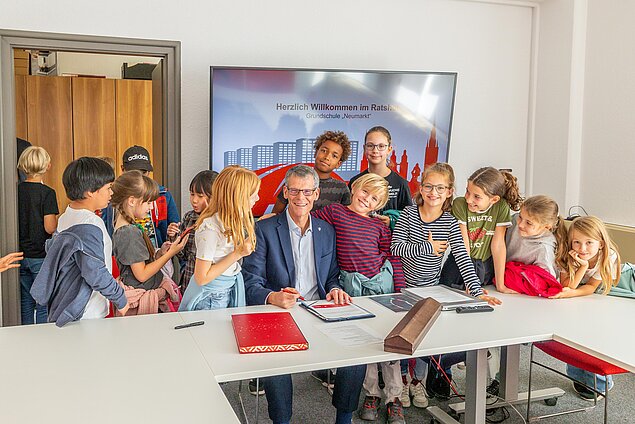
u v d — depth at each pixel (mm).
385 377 3400
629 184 4828
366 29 4988
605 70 5023
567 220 5012
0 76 4137
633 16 4762
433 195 3299
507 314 2936
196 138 4625
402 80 4789
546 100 5469
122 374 2119
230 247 2889
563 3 5262
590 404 3764
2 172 4180
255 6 4672
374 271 3334
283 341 2389
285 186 3207
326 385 4031
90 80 6363
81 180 2773
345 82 4656
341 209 3395
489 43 5406
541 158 5539
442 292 3268
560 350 3211
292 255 3217
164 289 3516
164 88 4566
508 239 3551
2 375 2102
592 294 3373
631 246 4590
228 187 2795
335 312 2881
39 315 4527
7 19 4145
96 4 4301
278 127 4570
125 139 6500
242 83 4445
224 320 2764
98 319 2771
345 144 4723
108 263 2857
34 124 6270
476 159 5469
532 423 3494
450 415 3549
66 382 2043
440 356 3725
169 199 4410
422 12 5148
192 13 4523
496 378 3863
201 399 1917
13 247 4270
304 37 4820
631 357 2328
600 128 5086
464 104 5379
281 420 2902
